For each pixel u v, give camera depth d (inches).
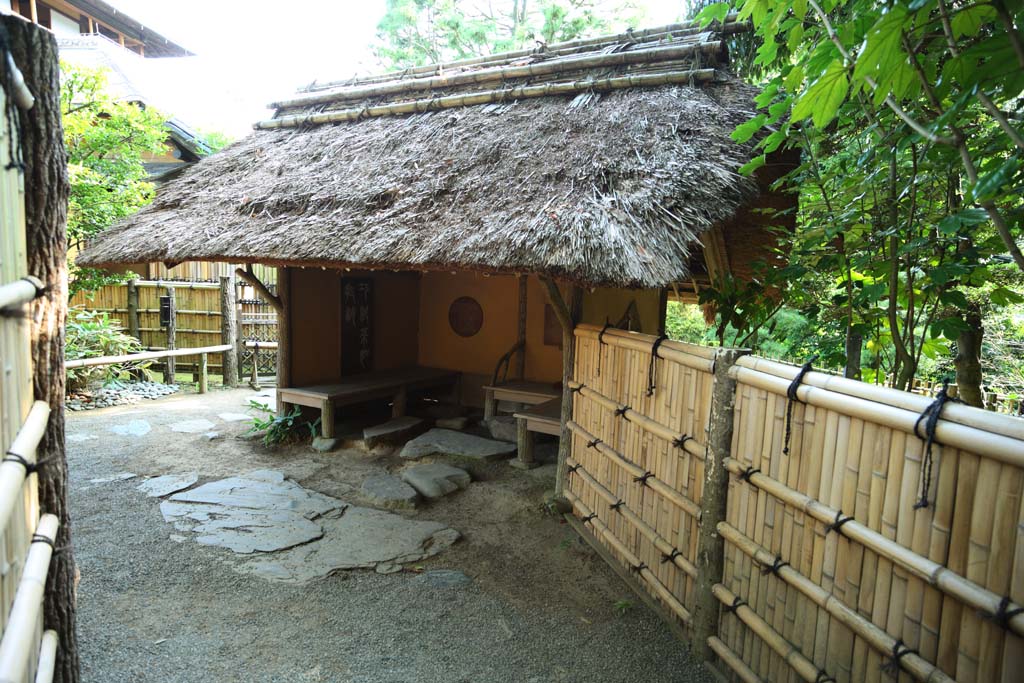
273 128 231.5
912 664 59.4
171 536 133.0
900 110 61.7
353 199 162.4
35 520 62.6
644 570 113.8
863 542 65.0
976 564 53.7
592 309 178.2
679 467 102.9
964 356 130.6
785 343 278.1
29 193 64.2
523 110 178.1
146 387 289.0
